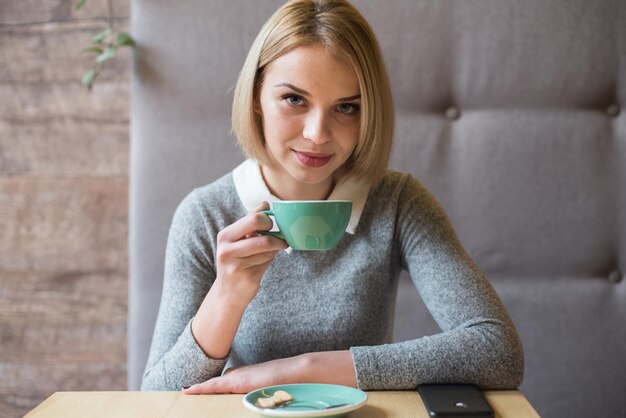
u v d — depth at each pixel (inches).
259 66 44.7
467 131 68.5
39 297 79.4
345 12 43.5
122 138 78.6
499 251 67.9
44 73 78.6
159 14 69.0
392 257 51.0
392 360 39.7
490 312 44.4
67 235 79.0
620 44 67.6
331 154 44.4
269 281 49.2
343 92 42.8
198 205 50.6
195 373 41.9
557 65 67.9
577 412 66.9
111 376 79.4
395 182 51.8
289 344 48.4
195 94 68.7
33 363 79.5
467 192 68.1
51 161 78.8
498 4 68.1
